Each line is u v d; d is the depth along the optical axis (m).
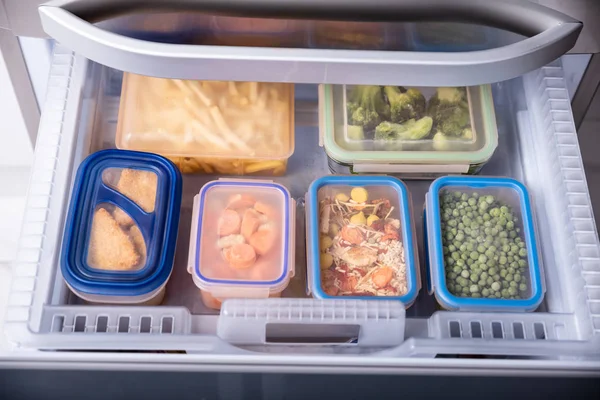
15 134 1.35
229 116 1.16
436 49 1.01
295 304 0.97
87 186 1.06
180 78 0.98
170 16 0.94
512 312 1.02
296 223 1.16
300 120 1.28
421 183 1.21
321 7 0.92
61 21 0.91
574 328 1.00
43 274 1.00
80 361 0.93
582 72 1.20
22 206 1.47
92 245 1.02
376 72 0.96
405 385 0.97
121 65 0.95
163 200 1.06
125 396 0.97
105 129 1.21
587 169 1.31
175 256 1.13
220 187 1.10
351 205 1.12
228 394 0.98
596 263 1.02
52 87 1.12
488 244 1.08
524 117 1.20
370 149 1.15
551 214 1.10
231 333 0.98
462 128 1.16
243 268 1.03
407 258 1.07
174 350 1.01
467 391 0.97
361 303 0.97
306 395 0.98
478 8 0.93
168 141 1.14
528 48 0.94
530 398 0.98
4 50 1.12
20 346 0.93
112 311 0.97
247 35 0.98
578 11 0.99
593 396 0.98
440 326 0.99
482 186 1.13
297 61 0.94
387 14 0.94
